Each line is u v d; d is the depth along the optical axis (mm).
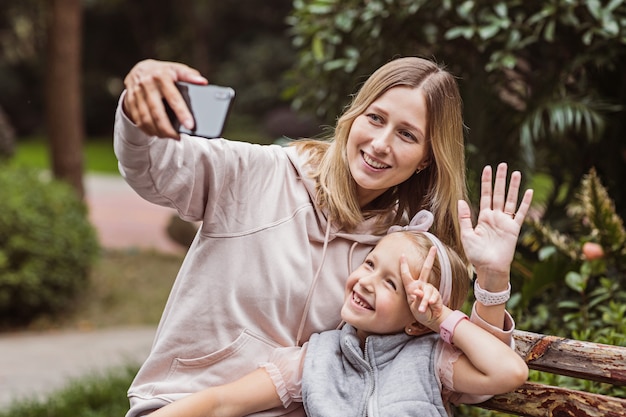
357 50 3564
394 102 1856
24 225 6887
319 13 3674
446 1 3223
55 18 8883
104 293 7809
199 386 1869
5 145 10234
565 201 3598
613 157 3490
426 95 1856
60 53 8906
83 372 5270
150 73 1572
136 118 1568
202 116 1612
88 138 25641
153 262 9000
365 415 1771
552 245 3074
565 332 2848
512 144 3453
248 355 1866
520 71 3547
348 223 1952
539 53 3504
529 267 3072
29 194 7164
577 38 3311
